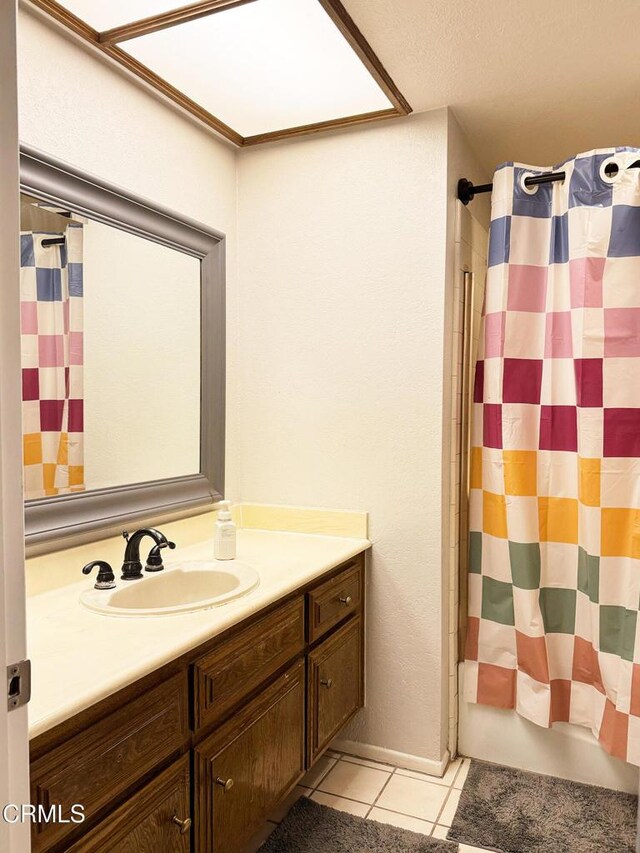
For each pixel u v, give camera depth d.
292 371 2.46
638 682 1.99
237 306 2.53
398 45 1.80
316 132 2.35
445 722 2.32
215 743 1.48
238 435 2.56
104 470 1.85
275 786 1.75
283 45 1.80
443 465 2.26
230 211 2.47
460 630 2.48
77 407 1.75
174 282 2.12
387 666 2.35
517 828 1.96
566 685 2.25
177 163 2.16
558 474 2.22
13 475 0.81
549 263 2.20
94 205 1.76
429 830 1.96
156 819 1.30
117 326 1.88
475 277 2.62
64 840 1.10
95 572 1.79
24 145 1.52
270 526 2.50
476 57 1.87
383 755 2.35
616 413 2.05
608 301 2.05
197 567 1.92
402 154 2.26
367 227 2.32
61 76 1.69
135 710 1.24
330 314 2.39
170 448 2.12
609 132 2.41
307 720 1.94
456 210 2.32
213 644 1.49
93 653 1.26
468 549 2.45
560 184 2.19
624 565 2.06
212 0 1.59
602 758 2.19
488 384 2.27
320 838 1.91
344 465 2.38
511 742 2.32
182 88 2.05
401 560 2.31
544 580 2.25
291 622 1.83
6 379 0.79
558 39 1.77
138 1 1.60
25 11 1.58
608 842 1.90
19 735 0.82
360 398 2.35
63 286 1.70
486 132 2.41
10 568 0.80
